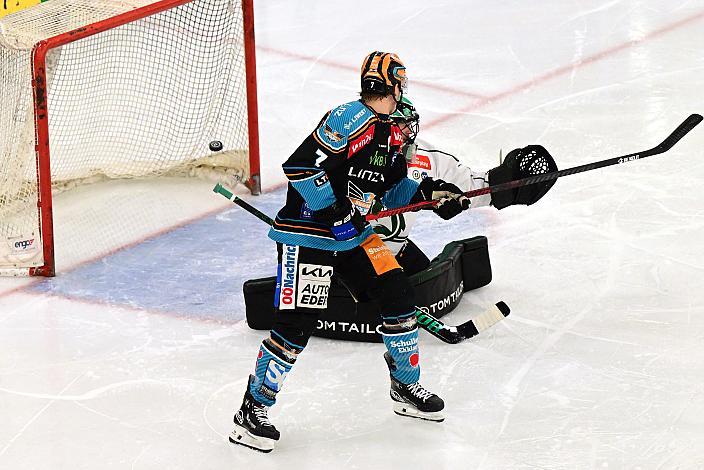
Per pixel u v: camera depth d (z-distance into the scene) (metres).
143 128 23.47
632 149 23.27
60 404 14.61
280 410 14.31
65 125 22.97
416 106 26.55
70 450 13.48
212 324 16.91
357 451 13.27
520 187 15.04
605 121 24.92
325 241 13.12
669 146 14.75
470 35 31.97
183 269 18.98
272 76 29.36
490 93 27.25
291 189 13.27
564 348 15.62
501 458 12.96
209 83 24.14
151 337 16.50
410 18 34.06
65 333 16.72
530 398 14.30
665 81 27.28
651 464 12.70
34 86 18.08
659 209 20.28
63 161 22.20
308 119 26.36
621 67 28.52
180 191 22.56
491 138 24.36
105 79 24.72
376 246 13.45
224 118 22.66
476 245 17.36
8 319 17.27
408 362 13.52
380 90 12.69
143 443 13.60
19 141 18.91
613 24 32.09
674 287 17.33
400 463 12.96
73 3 20.80
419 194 14.54
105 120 23.55
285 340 13.19
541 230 19.78
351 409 14.28
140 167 22.72
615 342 15.72
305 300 13.20
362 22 33.84
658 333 15.91
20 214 18.97
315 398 14.58
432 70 29.12
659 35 30.92
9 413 14.40
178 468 13.04
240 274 18.75
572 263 18.39
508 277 18.05
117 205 21.84
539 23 32.62
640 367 14.97
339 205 12.73
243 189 22.72
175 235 20.47
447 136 24.61
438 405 13.64
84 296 18.03
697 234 19.14
